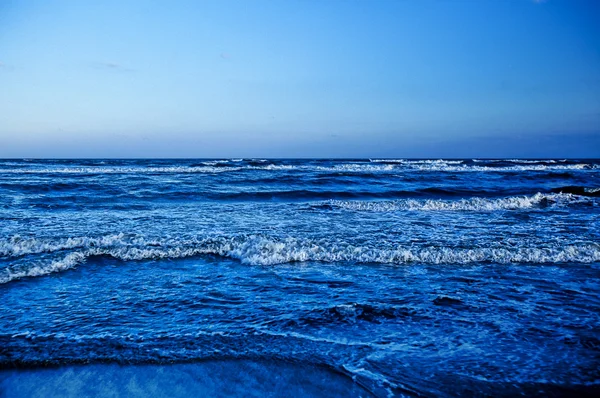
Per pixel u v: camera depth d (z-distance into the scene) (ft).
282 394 9.64
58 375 10.46
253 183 77.20
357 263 22.08
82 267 20.92
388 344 12.29
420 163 175.52
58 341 12.39
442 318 14.35
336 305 15.60
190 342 12.35
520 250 23.65
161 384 10.07
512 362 11.22
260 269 20.93
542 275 19.90
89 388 9.91
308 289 17.67
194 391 9.78
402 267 21.34
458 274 20.06
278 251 23.34
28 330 13.21
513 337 12.84
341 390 9.82
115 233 29.12
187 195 57.88
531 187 73.92
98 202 49.90
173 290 17.51
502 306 15.58
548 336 12.93
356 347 12.09
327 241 26.48
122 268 20.94
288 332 13.14
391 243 26.35
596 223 35.86
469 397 9.53
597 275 19.95
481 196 63.77
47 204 46.98
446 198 62.39
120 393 9.71
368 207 46.85
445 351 11.85
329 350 11.87
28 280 18.72
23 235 28.07
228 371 10.68
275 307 15.42
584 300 16.31
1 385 9.96
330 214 41.50
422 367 10.92
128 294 16.97
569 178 96.37
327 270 20.76
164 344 12.22
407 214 41.88
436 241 27.17
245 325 13.70
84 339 12.55
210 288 17.81
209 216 39.24
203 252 23.88
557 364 11.13
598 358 11.50
